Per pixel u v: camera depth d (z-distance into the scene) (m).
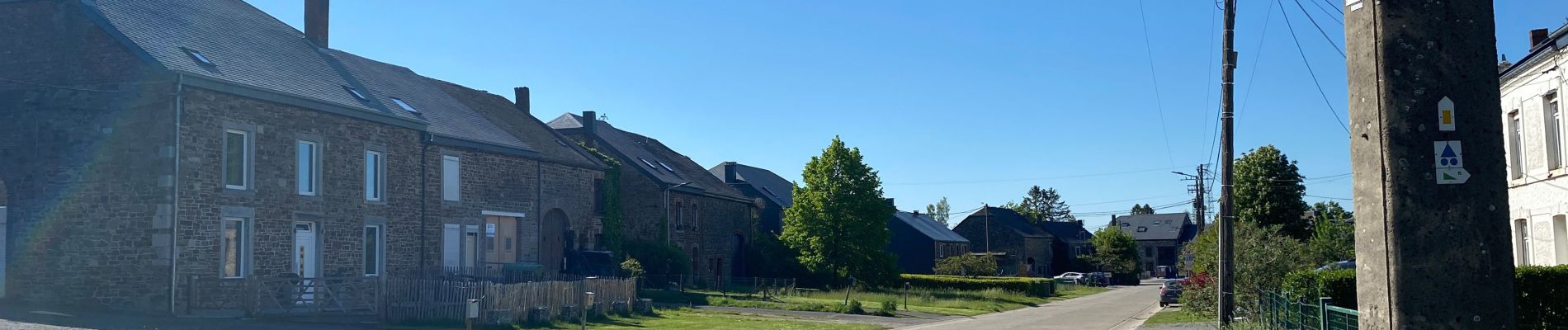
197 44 23.62
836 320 29.55
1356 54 5.60
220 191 22.11
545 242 36.44
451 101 35.53
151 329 17.41
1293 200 41.66
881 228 50.69
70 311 20.25
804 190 51.34
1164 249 123.38
